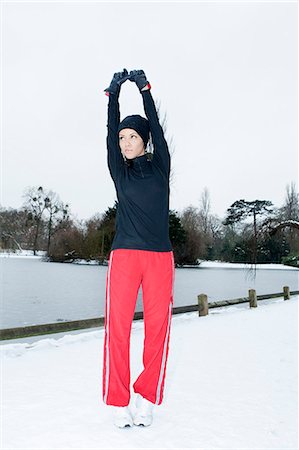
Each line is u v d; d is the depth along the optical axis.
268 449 1.64
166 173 1.83
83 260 34.56
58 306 9.43
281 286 18.19
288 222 10.83
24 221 50.88
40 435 1.72
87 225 36.53
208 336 4.79
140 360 3.38
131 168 1.85
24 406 2.10
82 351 3.81
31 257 43.41
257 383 2.67
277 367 3.16
